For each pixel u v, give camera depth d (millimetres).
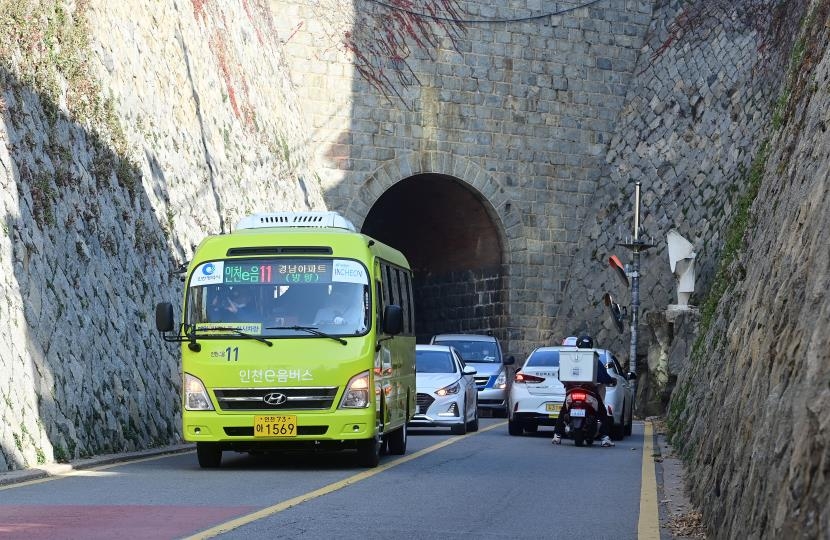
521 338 99562
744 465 19156
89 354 38625
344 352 33844
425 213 105688
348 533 21047
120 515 22828
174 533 20359
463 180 98062
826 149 21000
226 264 34906
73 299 38750
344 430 33531
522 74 100375
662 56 101438
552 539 21281
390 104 95438
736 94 94188
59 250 38781
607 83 102938
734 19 96375
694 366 48469
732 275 39438
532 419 53938
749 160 90500
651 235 96062
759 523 15664
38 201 38000
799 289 18703
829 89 24422
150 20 58344
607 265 98625
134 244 47219
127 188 48094
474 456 40875
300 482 30125
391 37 95812
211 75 68250
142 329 45188
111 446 38281
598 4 102875
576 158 101812
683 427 43188
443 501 26688
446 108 97688
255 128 76188
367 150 94500
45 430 33594
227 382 33531
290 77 91375
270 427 33406
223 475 31938
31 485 28406
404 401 41125
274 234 35500
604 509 26016
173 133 57906
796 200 23844
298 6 92375
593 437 48031
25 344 33844
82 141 44469
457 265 106438
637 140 100500
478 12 99062
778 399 17031
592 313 98188
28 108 39938
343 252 35062
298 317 34219
